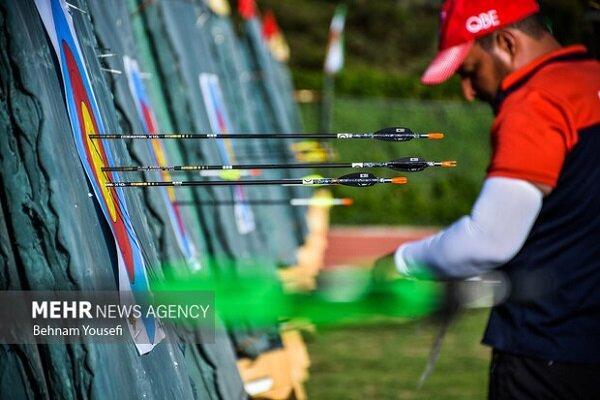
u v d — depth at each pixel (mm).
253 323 14688
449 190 53250
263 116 33312
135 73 13609
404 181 8281
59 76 7699
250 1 34375
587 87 7531
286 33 79250
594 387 7496
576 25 12602
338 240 44219
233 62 26906
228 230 16578
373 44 79750
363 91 56469
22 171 6875
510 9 7836
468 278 7453
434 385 17500
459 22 7930
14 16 6938
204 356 10469
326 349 20344
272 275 17609
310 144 32719
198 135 8336
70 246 6859
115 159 9055
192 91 17234
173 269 11203
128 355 7441
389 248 41531
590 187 7387
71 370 6891
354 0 79812
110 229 7695
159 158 14141
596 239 7457
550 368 7473
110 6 11906
